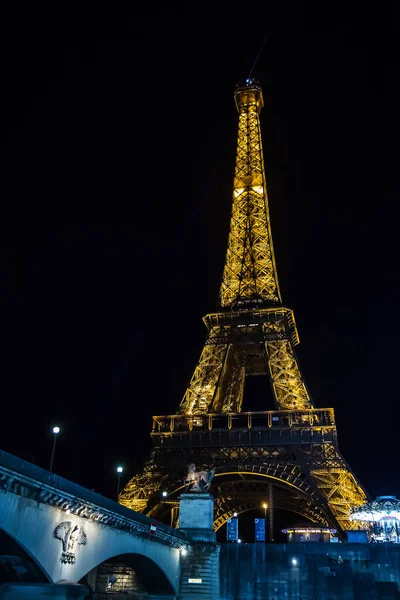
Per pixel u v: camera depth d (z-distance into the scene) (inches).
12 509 1665.8
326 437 4680.1
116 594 3250.5
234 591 3718.0
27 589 1808.6
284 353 5605.3
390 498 4087.1
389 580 3582.7
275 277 6461.6
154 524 2682.1
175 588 3065.9
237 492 5639.8
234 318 6013.8
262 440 4788.4
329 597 3555.6
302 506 5472.4
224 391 5743.1
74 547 1998.0
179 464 4771.2
